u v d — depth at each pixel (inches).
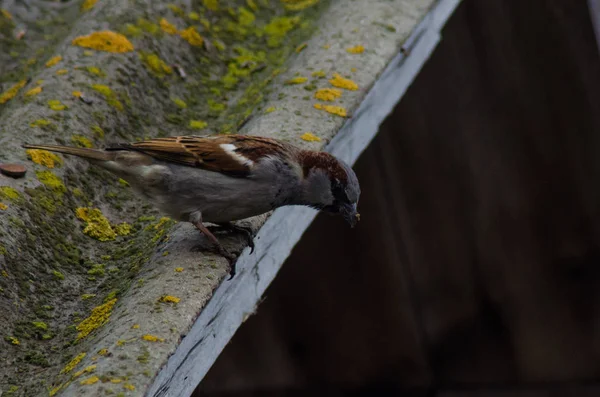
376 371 576.4
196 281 241.1
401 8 390.9
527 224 572.7
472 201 566.3
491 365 593.3
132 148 270.7
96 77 334.3
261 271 288.8
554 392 598.9
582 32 503.2
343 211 304.0
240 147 279.4
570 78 522.9
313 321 556.4
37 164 286.2
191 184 272.2
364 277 558.3
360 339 569.6
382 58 357.4
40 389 213.6
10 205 264.1
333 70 346.6
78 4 413.4
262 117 321.4
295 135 309.7
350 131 331.6
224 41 399.5
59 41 383.9
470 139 552.1
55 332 238.5
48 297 250.1
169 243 270.1
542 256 581.6
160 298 228.7
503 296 586.9
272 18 420.8
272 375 557.6
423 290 579.2
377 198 547.2
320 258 545.3
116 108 328.8
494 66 528.1
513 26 513.7
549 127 544.7
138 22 370.9
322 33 378.3
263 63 390.3
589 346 599.5
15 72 362.9
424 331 581.9
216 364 541.0
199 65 379.9
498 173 561.0
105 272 268.1
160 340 209.8
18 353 227.9
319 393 568.1
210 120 351.3
